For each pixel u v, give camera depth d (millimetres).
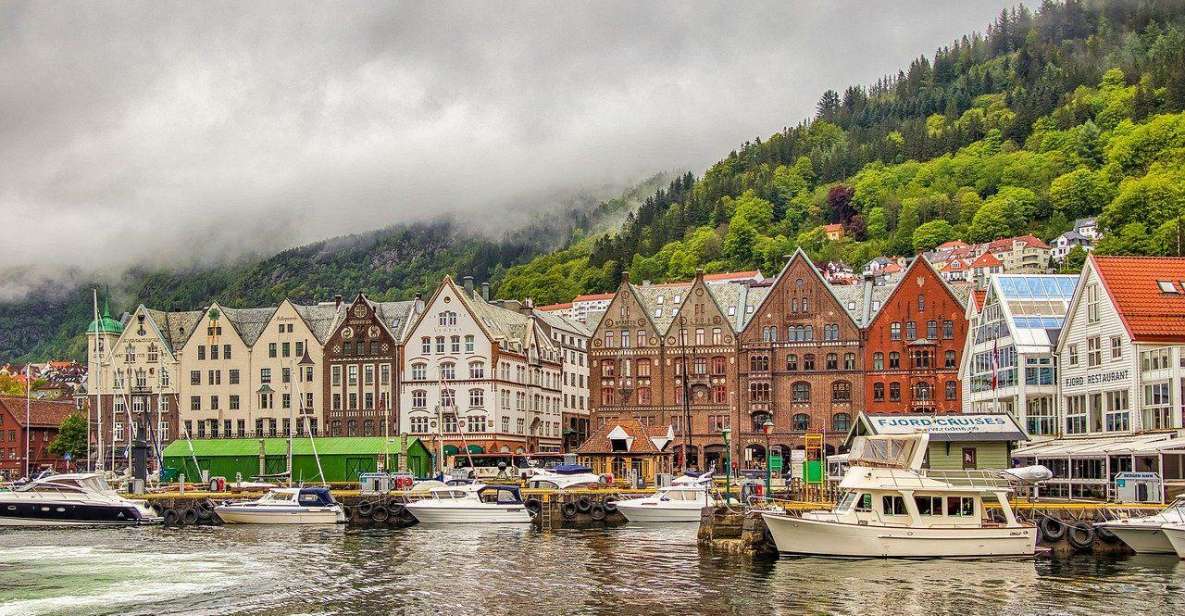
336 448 148625
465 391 160125
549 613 53125
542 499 101938
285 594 58625
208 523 102250
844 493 70375
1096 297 97875
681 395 159000
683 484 114688
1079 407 100562
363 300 166500
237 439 153875
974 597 55625
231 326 170000
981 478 69062
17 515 99375
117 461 170750
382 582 62312
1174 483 79000
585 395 191500
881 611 52656
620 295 162375
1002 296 109750
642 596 56906
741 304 163000
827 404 153125
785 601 55031
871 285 159375
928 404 149875
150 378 172125
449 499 102062
